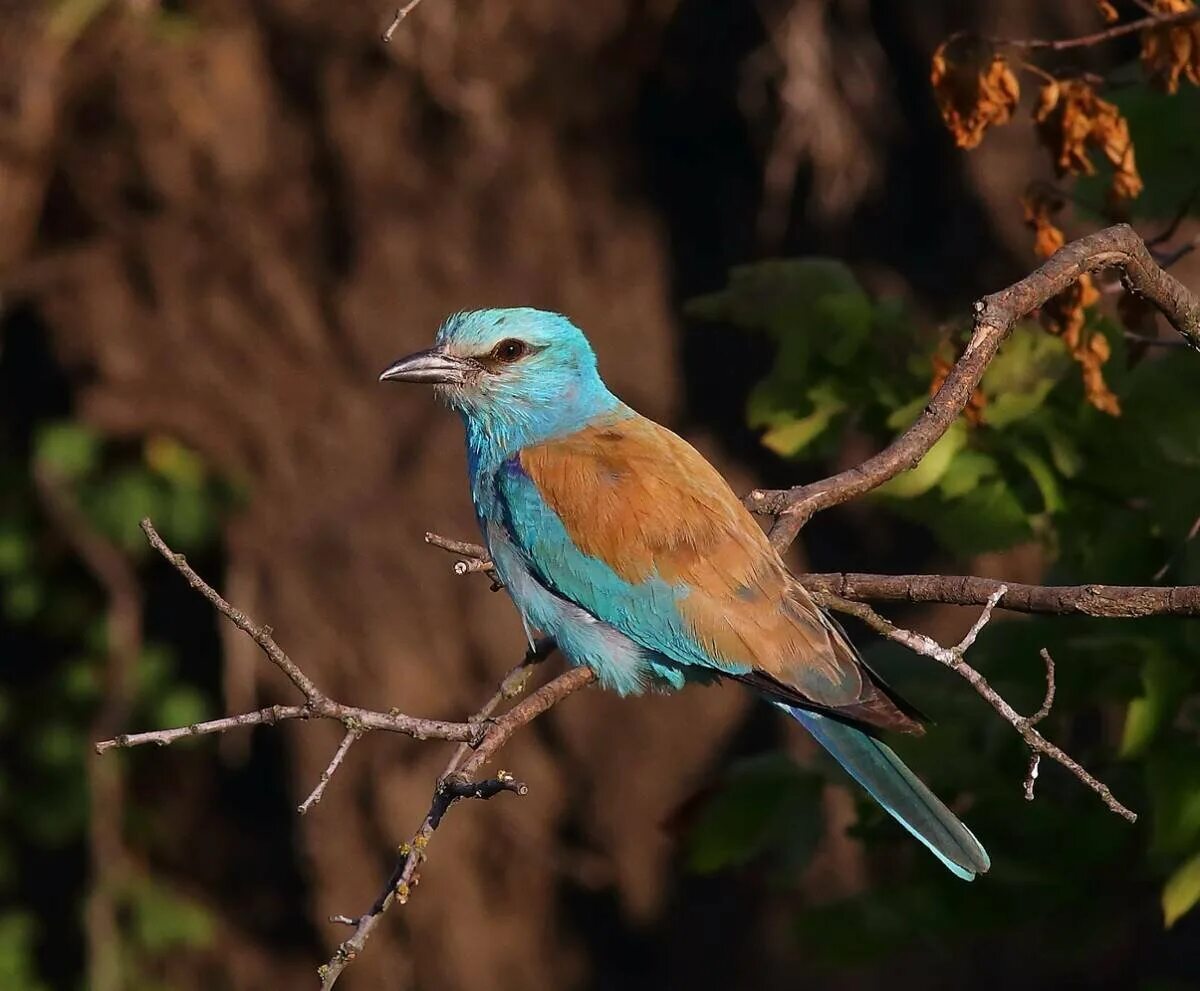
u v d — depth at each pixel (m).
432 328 15.77
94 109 15.31
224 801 16.27
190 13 15.48
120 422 15.63
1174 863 7.01
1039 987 13.55
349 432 15.90
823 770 7.20
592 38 15.41
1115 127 6.73
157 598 16.22
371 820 15.90
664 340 15.70
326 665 15.71
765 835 7.24
